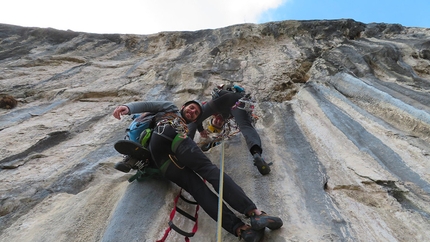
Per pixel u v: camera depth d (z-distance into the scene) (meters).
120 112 2.85
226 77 6.14
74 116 4.86
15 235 2.44
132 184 2.83
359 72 5.43
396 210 2.51
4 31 9.11
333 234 2.24
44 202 2.83
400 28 7.80
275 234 2.28
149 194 2.68
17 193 2.91
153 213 2.50
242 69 6.47
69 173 3.26
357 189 2.79
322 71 5.75
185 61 7.10
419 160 3.04
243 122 3.41
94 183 3.11
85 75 6.82
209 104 3.74
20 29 9.32
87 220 2.50
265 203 2.64
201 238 2.38
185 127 2.68
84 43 8.86
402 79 5.11
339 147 3.48
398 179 2.84
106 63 7.64
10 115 4.76
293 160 3.31
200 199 2.38
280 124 4.21
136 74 6.71
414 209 2.49
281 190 2.79
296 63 6.43
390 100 4.13
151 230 2.33
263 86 5.69
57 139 4.09
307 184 2.87
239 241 2.27
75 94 5.66
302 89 5.32
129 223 2.36
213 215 2.29
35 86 6.14
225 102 3.69
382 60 5.71
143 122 2.96
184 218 2.60
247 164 3.27
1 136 4.04
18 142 3.90
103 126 4.50
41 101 5.63
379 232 2.28
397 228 2.33
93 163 3.45
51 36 9.15
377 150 3.32
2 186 3.01
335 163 3.20
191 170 2.57
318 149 3.50
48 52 8.32
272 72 6.16
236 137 3.94
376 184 2.81
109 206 2.68
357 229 2.30
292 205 2.59
